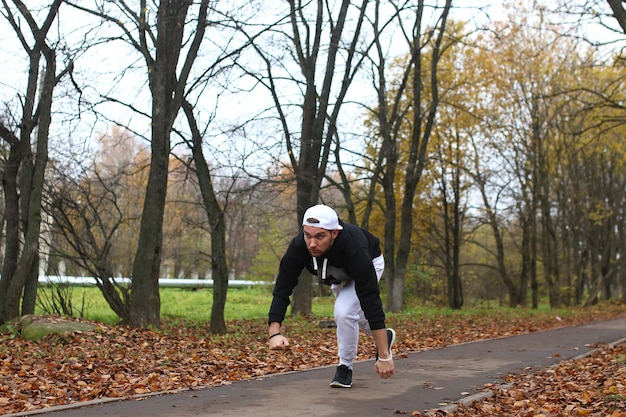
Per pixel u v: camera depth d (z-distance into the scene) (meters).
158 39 13.45
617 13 12.74
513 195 35.19
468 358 10.04
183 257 40.44
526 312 28.75
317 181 19.70
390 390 6.58
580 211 40.03
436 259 42.19
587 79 30.36
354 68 20.91
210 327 14.41
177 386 6.90
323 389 6.54
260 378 7.36
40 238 15.48
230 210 16.97
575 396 6.80
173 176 16.84
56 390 6.53
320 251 5.39
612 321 23.16
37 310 17.44
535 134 32.53
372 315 5.44
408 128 29.30
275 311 5.62
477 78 29.28
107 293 14.84
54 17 13.07
